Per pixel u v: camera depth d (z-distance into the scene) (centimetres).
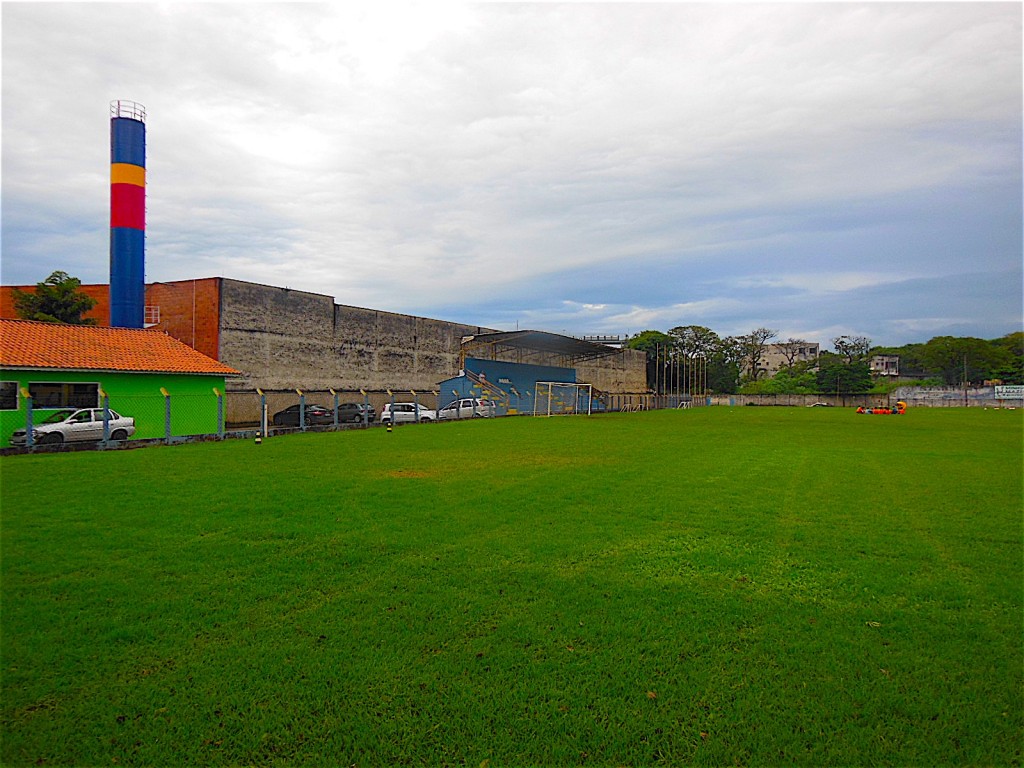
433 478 1338
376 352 4903
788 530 883
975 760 362
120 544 781
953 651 494
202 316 3788
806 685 440
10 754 363
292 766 355
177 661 472
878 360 11538
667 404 7750
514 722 394
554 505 1045
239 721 396
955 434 2842
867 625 544
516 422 3641
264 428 2442
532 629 527
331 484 1246
